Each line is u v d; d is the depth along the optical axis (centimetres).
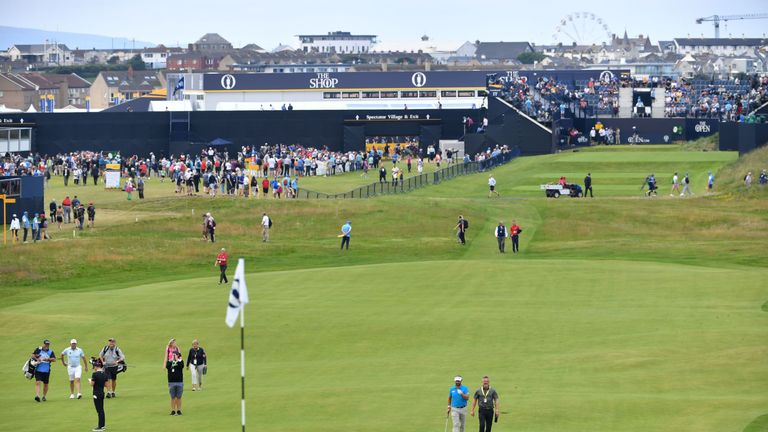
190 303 7069
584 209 11725
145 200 12169
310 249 9944
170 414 4525
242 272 4125
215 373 5347
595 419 4228
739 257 9012
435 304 6800
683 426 4103
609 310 6488
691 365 5119
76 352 5028
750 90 19200
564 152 17475
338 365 5400
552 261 8675
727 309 6419
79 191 13412
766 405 4388
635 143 18650
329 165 15750
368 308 6706
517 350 5569
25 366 4947
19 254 9319
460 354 5531
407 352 5622
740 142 15088
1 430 4284
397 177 13962
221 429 4212
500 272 8006
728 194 12506
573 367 5169
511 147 17825
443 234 10719
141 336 6175
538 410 4366
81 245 9725
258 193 13100
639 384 4822
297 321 6375
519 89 19125
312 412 4447
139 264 9269
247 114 18800
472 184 14525
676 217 11256
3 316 6731
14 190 11019
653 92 19325
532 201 12331
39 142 18475
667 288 7175
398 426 4194
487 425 4075
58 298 7638
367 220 11150
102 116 18550
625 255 9312
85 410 4681
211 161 15525
